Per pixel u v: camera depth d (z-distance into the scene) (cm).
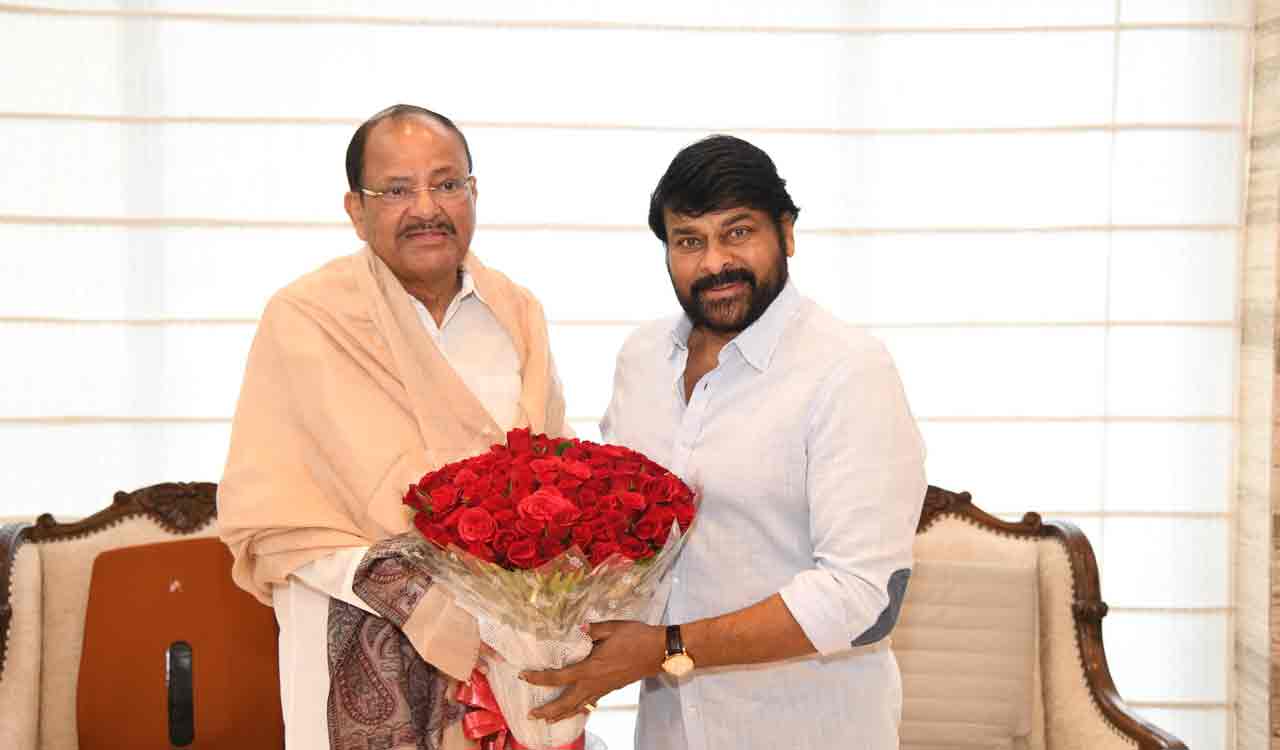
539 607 142
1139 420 339
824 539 161
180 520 288
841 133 333
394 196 179
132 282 323
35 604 272
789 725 174
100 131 320
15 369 320
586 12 327
